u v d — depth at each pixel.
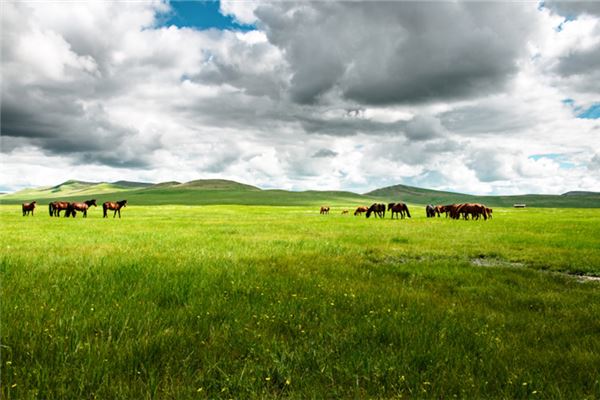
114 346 4.80
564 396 4.06
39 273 9.95
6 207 111.31
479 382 4.27
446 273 11.69
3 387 3.77
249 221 42.00
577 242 20.58
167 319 6.02
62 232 24.91
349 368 4.53
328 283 9.55
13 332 5.18
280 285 9.10
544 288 9.86
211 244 18.33
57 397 3.76
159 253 14.57
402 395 4.12
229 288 8.60
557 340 5.71
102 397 3.82
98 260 12.33
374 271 11.97
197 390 3.96
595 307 7.74
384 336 5.61
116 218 48.66
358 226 34.00
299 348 5.07
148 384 3.98
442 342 5.29
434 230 29.34
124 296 7.53
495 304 8.06
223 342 5.20
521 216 60.81
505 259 15.69
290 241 20.05
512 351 5.14
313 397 3.86
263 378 4.31
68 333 5.26
